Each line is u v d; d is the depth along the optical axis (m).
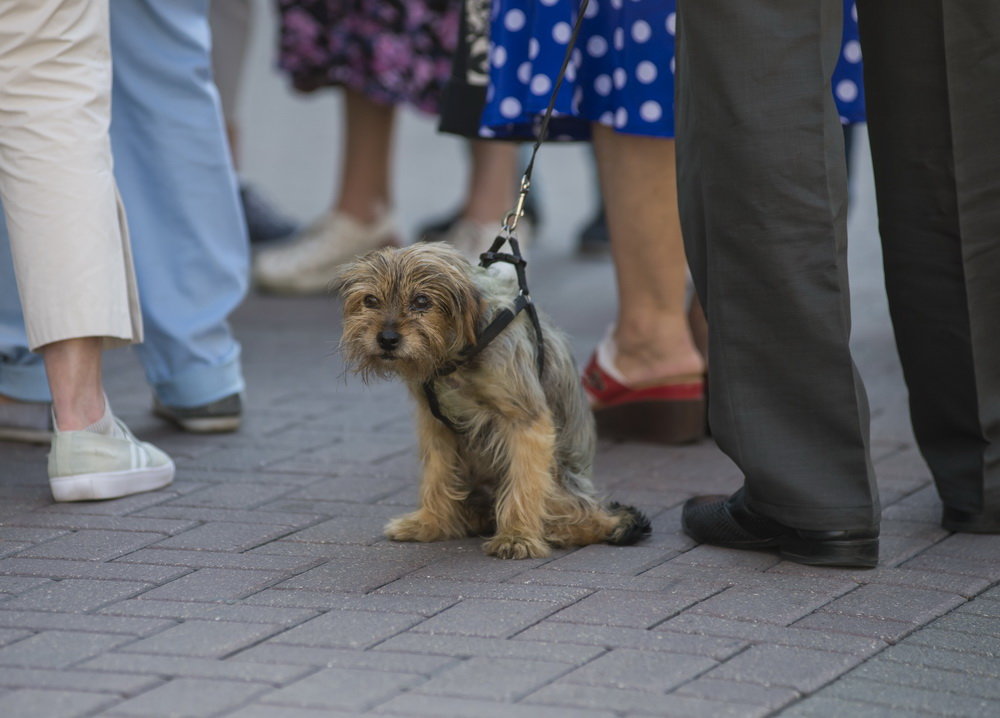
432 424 6.60
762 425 6.04
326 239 13.17
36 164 6.73
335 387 9.82
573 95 7.39
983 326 6.45
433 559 6.27
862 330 11.52
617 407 8.54
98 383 7.22
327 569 6.10
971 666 5.08
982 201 6.31
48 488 7.39
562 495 6.51
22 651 5.06
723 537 6.42
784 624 5.44
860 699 4.77
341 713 4.53
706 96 5.70
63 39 6.70
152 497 7.24
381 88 12.48
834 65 5.70
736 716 4.56
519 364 6.09
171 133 8.16
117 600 5.66
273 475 7.73
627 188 7.80
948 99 6.17
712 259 5.92
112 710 4.54
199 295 8.41
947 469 6.75
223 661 4.97
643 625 5.39
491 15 7.49
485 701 4.64
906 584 5.95
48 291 6.85
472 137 8.04
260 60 25.17
